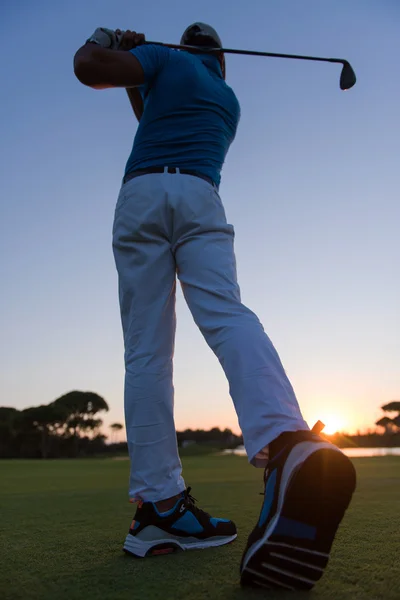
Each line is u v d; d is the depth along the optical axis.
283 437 1.16
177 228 1.52
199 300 1.45
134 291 1.57
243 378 1.25
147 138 1.60
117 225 1.61
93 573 1.25
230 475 5.93
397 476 4.50
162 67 1.61
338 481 0.99
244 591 1.06
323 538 1.00
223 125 1.67
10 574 1.26
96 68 1.49
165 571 1.26
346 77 1.85
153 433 1.54
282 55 1.79
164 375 1.58
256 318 1.39
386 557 1.32
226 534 1.57
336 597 1.01
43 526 2.00
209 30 1.82
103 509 2.57
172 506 1.50
